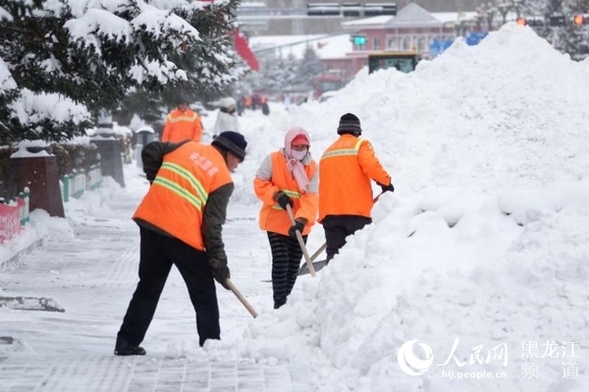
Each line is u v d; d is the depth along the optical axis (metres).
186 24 24.39
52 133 32.62
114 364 17.86
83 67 24.59
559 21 130.50
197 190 18.61
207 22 28.78
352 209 24.45
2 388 15.98
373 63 71.81
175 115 56.81
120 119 85.38
